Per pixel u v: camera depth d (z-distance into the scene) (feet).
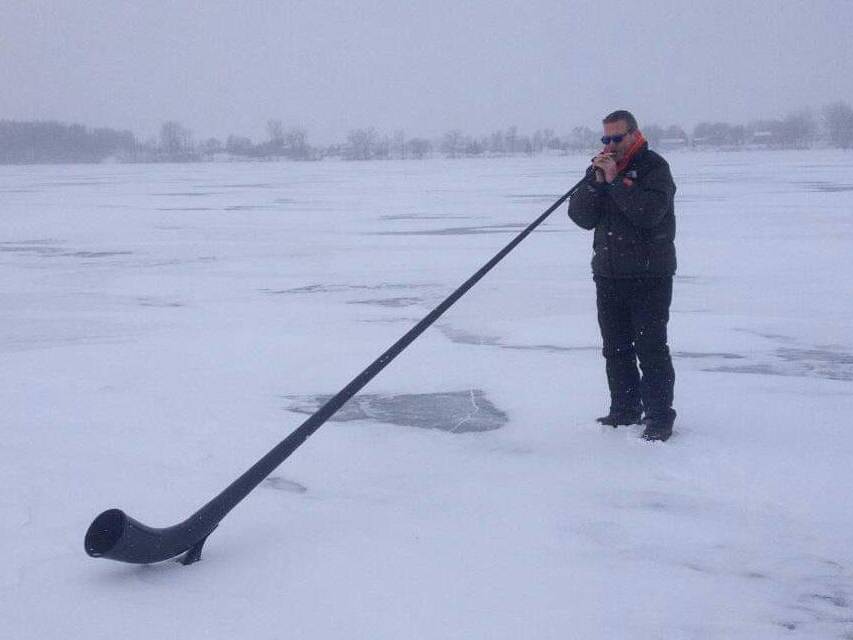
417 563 11.95
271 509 13.80
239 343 26.21
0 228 65.16
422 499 14.20
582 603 10.89
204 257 47.11
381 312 31.12
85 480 15.05
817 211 67.92
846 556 12.19
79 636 10.16
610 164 15.90
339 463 15.88
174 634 10.19
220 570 11.78
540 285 36.35
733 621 10.51
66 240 56.44
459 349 25.13
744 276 38.04
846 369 22.70
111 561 12.05
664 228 16.30
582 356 24.18
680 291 34.68
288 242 53.72
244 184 137.08
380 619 10.49
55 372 22.77
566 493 14.38
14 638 10.12
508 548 12.40
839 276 37.73
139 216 75.20
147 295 35.32
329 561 12.01
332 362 23.70
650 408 16.84
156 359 24.23
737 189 95.35
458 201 86.99
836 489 14.49
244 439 17.24
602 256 16.61
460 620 10.47
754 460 15.78
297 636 10.14
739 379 21.74
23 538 12.76
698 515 13.51
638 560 12.05
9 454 16.38
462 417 18.66
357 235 57.16
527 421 18.29
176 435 17.48
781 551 12.32
